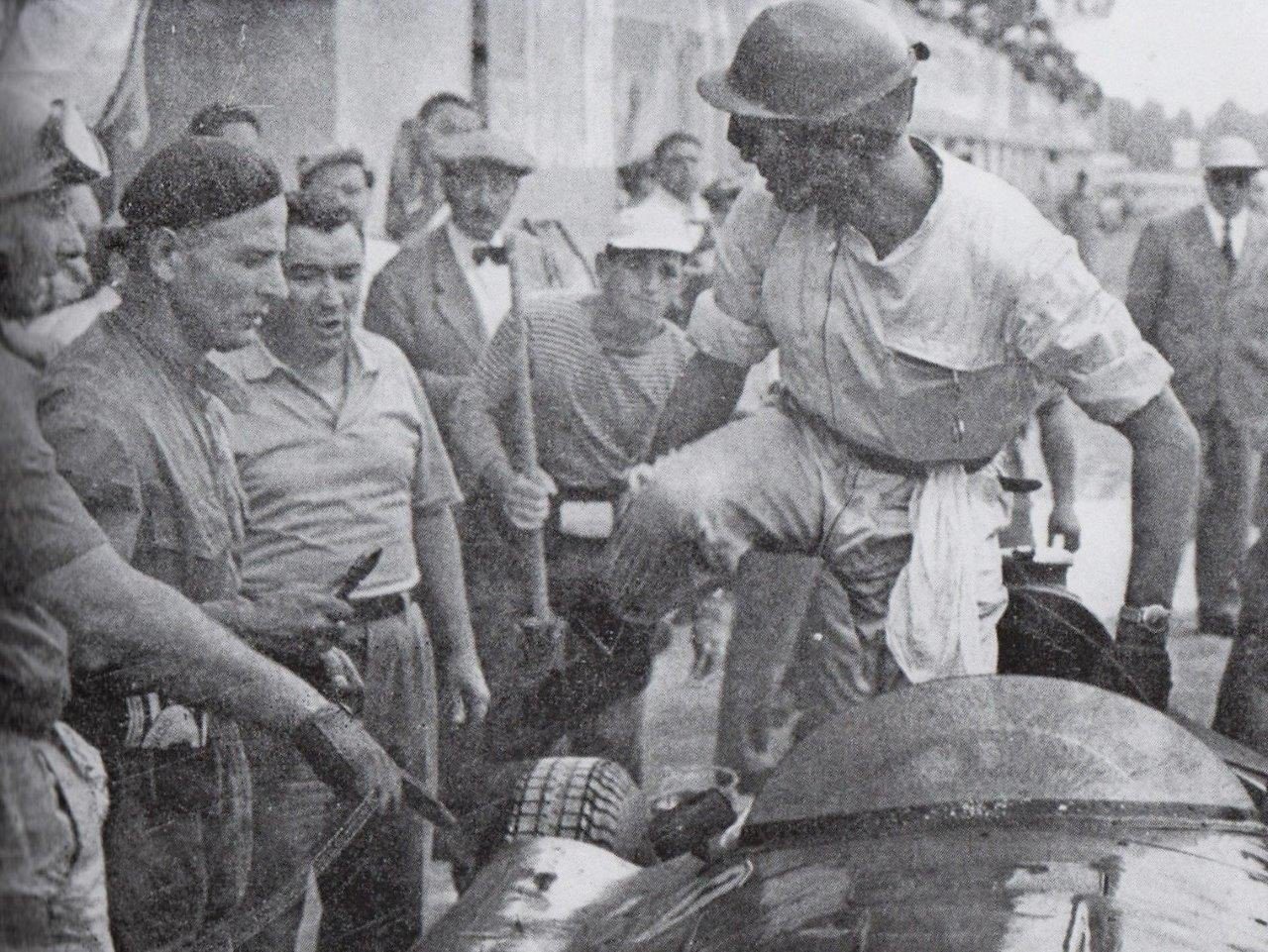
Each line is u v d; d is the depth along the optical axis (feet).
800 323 14.16
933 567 14.26
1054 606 13.58
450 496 14.62
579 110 19.11
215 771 11.12
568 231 18.80
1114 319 13.91
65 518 9.97
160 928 10.87
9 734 9.02
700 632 17.70
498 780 14.20
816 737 10.26
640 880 10.79
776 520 14.67
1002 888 8.57
